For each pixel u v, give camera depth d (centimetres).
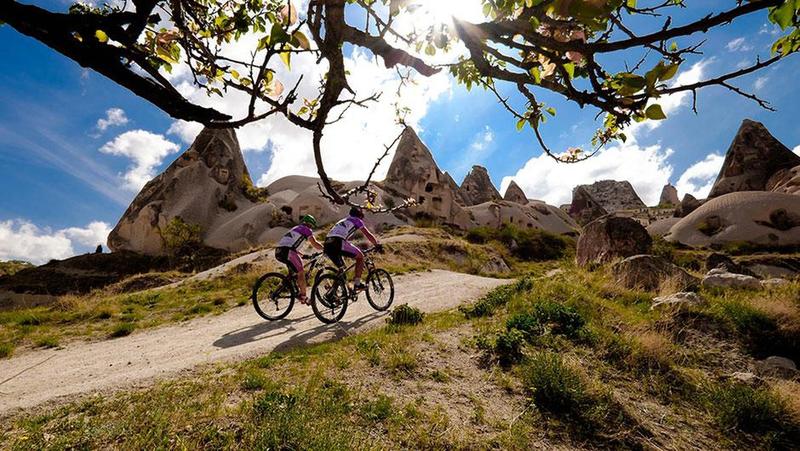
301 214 5019
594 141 177
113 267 4156
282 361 588
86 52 99
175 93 110
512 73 138
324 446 356
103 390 501
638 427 479
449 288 1277
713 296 915
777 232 4084
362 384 508
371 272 941
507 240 4147
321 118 149
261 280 910
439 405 475
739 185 5844
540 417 472
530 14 115
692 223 4628
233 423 389
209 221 5047
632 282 1041
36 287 3550
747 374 608
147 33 174
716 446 470
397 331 742
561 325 731
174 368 582
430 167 5744
